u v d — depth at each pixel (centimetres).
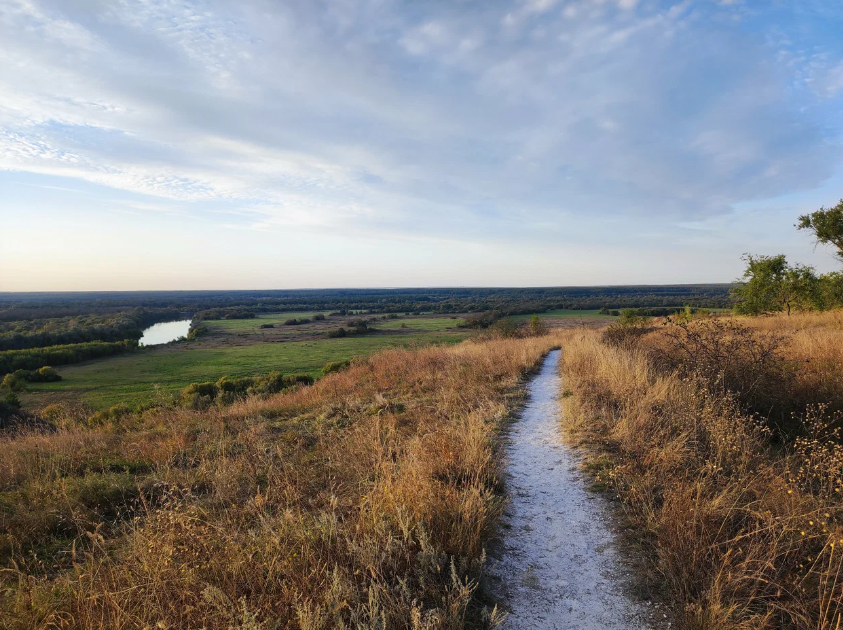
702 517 330
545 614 283
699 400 616
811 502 350
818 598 255
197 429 902
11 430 1061
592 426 672
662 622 271
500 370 1301
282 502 441
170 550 297
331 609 249
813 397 623
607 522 394
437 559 307
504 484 482
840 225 2075
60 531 452
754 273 2567
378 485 410
